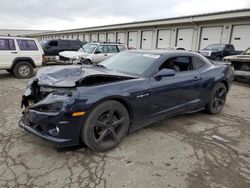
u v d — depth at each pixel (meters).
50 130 2.85
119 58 4.39
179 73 4.09
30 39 9.43
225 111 5.27
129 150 3.21
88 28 36.09
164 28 24.22
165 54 4.00
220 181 2.60
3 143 3.27
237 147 3.43
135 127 3.49
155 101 3.60
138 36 27.56
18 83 8.05
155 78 3.62
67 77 3.22
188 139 3.64
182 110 4.18
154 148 3.29
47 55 13.91
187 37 22.11
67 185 2.43
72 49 14.95
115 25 29.72
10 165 2.74
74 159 2.93
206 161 3.01
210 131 4.01
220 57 15.80
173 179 2.60
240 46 17.97
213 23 19.61
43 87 3.15
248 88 8.38
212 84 4.66
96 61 11.66
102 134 3.06
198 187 2.48
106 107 2.99
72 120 2.75
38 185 2.41
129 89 3.21
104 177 2.59
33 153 3.03
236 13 16.94
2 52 8.70
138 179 2.58
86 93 2.83
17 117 4.35
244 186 2.53
